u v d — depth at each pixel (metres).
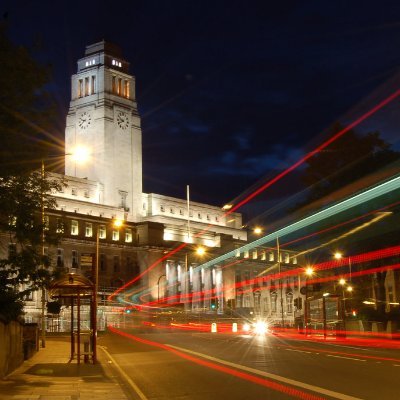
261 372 24.23
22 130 21.80
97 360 33.53
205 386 20.92
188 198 164.62
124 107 147.62
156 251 145.62
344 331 53.03
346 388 18.86
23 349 32.94
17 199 24.55
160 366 29.31
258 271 174.50
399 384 19.72
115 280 129.50
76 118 146.25
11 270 25.59
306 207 77.31
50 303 45.84
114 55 148.12
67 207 132.75
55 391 20.22
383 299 65.94
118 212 142.62
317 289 60.00
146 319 121.31
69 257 129.12
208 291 158.62
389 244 62.09
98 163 142.00
